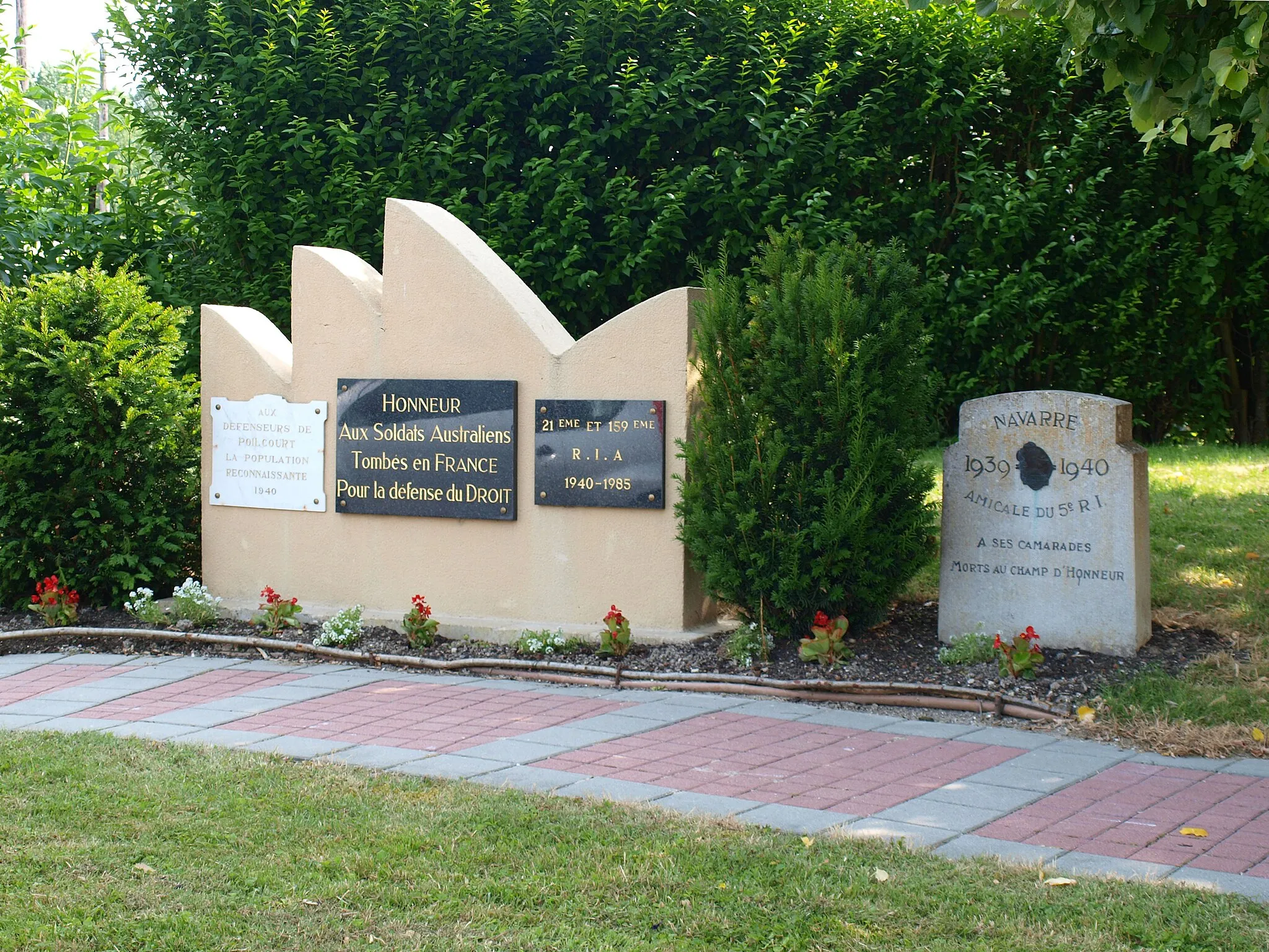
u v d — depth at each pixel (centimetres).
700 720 710
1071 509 800
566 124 1210
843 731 687
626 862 487
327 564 984
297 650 898
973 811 548
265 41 1220
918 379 809
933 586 976
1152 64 700
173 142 1291
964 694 723
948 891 454
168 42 1271
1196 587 902
